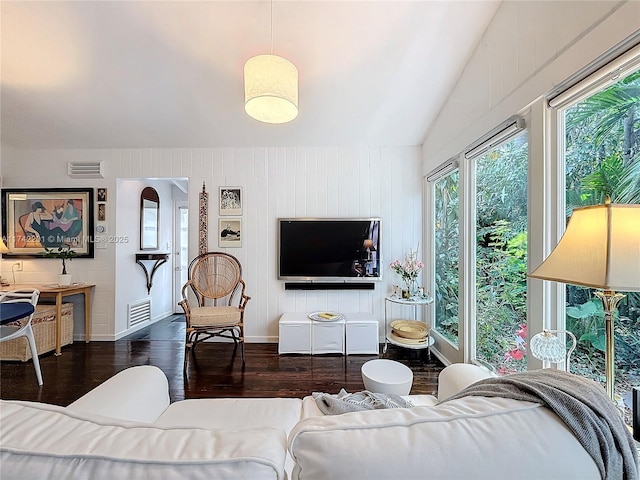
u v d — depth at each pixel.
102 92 2.82
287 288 3.68
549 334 1.27
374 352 3.32
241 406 1.48
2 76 2.61
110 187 3.82
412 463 0.51
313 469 0.52
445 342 3.07
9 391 2.46
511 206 2.05
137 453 0.51
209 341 3.73
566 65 1.48
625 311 1.26
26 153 3.79
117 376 1.43
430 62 2.51
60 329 3.32
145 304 4.45
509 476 0.52
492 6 2.05
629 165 1.24
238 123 3.30
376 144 3.73
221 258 3.70
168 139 3.59
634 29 1.16
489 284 2.33
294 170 3.76
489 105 2.19
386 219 3.75
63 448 0.52
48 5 2.05
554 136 1.61
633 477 0.60
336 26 2.19
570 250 0.97
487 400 0.66
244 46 2.34
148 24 2.18
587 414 0.59
